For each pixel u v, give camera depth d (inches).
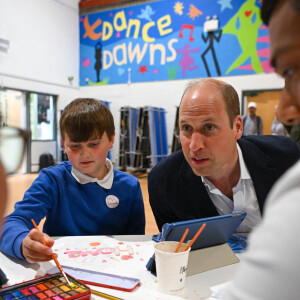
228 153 35.6
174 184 42.4
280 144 43.2
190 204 42.3
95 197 46.8
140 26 283.1
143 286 27.4
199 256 30.5
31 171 251.6
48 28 274.4
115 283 27.2
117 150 296.5
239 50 247.9
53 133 281.3
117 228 48.7
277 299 9.7
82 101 45.3
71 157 44.8
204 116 33.2
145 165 253.9
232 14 248.7
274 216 10.3
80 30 309.0
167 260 25.2
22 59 250.8
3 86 234.4
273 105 239.9
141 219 50.8
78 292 24.7
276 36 11.1
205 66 259.9
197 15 260.4
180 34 267.6
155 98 280.2
